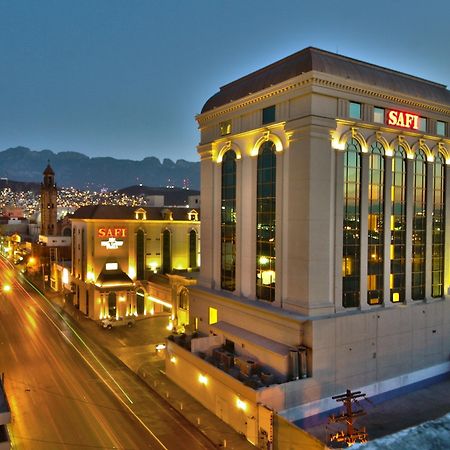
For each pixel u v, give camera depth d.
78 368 42.81
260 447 28.19
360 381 34.31
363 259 35.72
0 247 172.50
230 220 42.28
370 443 6.42
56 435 29.36
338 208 34.19
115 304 64.44
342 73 34.72
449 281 42.38
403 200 38.97
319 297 33.28
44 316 65.00
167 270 71.75
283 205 35.31
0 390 21.55
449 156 42.34
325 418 31.92
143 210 69.25
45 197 119.44
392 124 37.50
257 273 38.59
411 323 38.16
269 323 35.34
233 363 34.28
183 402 35.16
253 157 38.66
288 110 34.81
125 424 31.34
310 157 32.50
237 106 40.19
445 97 42.38
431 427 6.66
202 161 45.78
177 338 40.88
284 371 31.55
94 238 65.69
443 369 40.47
